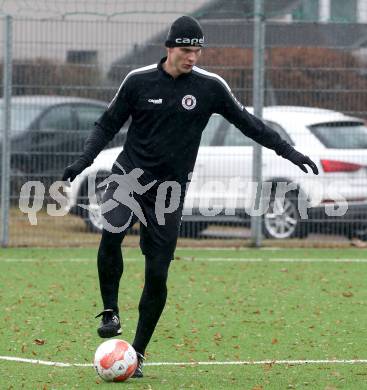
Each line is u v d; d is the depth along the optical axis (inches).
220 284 1514.5
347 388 887.7
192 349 1064.2
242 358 1021.2
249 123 946.1
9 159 1907.0
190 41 899.4
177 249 1926.7
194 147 935.7
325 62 1923.0
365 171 1923.0
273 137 951.0
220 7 1940.2
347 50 1919.3
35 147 1913.1
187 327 1184.2
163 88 916.6
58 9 1946.4
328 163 1909.4
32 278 1558.8
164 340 1110.4
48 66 1902.1
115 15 1914.4
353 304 1350.9
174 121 920.3
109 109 938.1
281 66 1916.8
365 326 1195.9
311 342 1102.4
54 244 1947.6
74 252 1876.2
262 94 1895.9
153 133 921.5
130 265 1710.1
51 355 1027.9
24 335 1128.2
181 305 1332.4
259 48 1891.0
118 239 920.3
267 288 1482.5
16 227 1942.7
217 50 1913.1
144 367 978.1
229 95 934.4
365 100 1926.7
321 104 1927.9
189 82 921.5
